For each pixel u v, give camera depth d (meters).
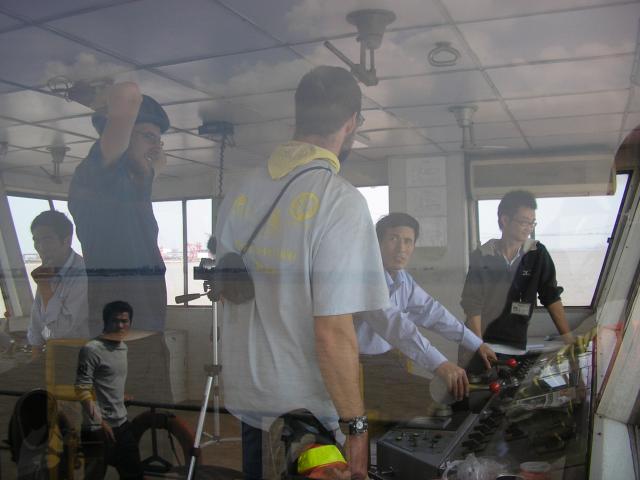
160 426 1.34
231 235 1.26
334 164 1.18
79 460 1.39
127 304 1.33
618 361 1.33
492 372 1.21
